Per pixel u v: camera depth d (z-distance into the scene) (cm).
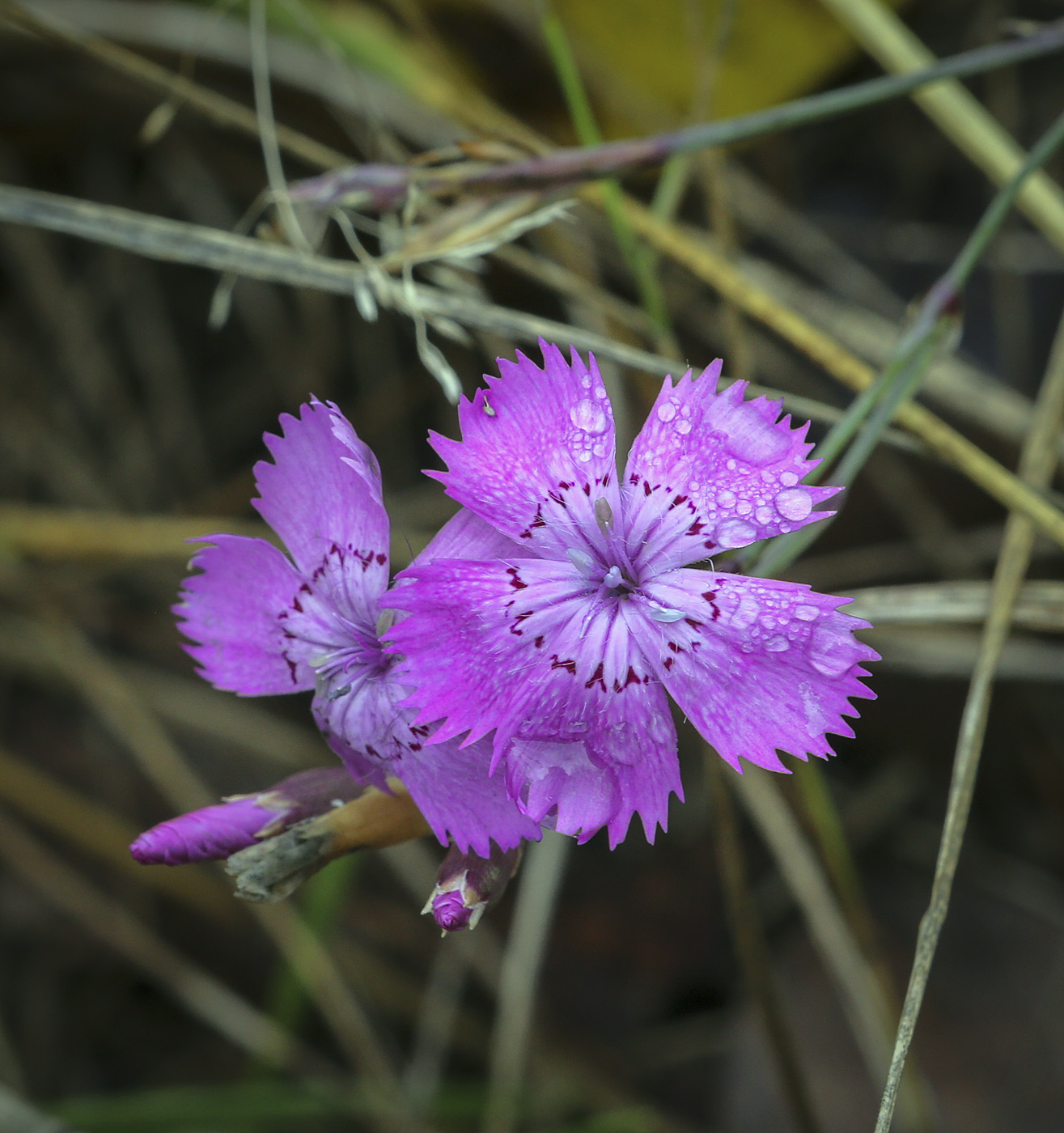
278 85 27
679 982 27
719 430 16
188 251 20
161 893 28
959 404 24
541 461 16
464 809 16
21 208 20
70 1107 23
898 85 19
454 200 20
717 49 22
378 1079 24
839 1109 24
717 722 16
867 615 20
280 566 17
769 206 28
